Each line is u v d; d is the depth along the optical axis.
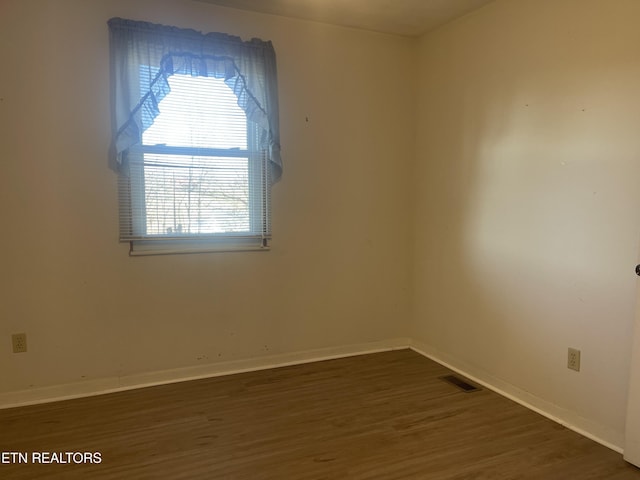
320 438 2.27
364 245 3.49
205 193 2.96
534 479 1.95
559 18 2.41
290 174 3.19
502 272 2.81
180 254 2.93
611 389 2.21
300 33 3.13
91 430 2.34
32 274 2.61
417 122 3.55
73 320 2.71
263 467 2.02
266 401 2.69
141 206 2.81
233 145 3.00
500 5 2.77
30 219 2.58
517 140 2.68
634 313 2.03
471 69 3.01
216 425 2.39
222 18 2.90
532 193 2.59
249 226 3.10
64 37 2.57
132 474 1.97
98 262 2.74
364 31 3.34
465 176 3.09
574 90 2.34
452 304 3.25
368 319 3.56
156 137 2.81
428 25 3.24
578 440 2.26
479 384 2.96
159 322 2.92
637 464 2.03
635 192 2.09
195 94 2.87
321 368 3.23
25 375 2.63
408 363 3.34
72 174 2.64
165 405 2.62
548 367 2.53
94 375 2.78
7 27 2.46
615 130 2.16
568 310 2.41
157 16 2.75
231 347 3.13
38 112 2.55
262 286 3.18
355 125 3.37
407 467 2.03
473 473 1.99
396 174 3.55
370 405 2.64
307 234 3.29
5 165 2.51
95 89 2.65
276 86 3.06
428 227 3.48
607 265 2.21
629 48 2.09
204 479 1.93
